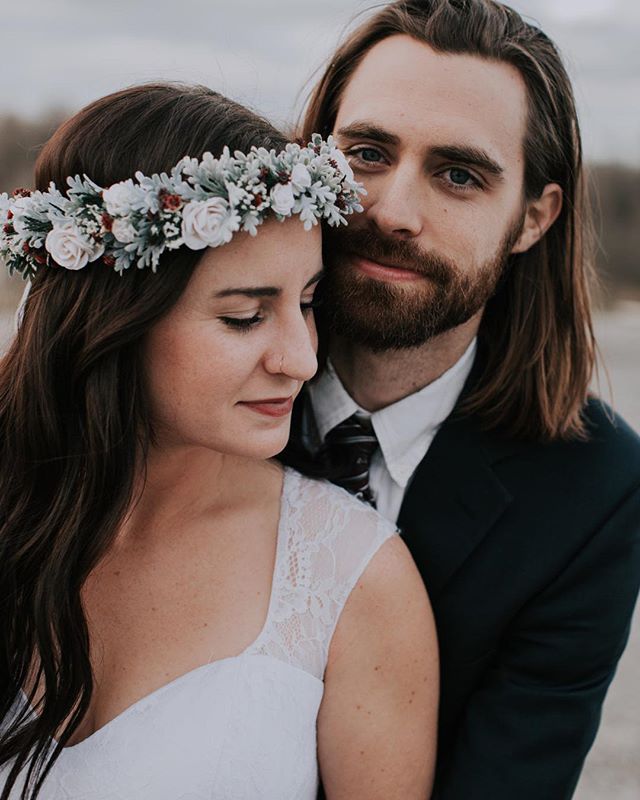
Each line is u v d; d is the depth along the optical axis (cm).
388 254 180
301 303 158
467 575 200
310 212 144
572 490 202
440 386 199
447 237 181
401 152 179
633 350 966
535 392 204
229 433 153
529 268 208
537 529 200
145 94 153
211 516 172
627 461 207
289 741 163
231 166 142
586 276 220
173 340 149
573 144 207
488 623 200
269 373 151
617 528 202
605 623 202
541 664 202
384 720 173
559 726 200
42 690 169
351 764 174
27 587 164
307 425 204
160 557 172
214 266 143
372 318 184
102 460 157
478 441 203
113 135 150
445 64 179
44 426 159
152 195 141
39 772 160
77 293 153
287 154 147
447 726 210
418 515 202
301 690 165
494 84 182
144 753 158
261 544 174
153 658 166
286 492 180
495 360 207
